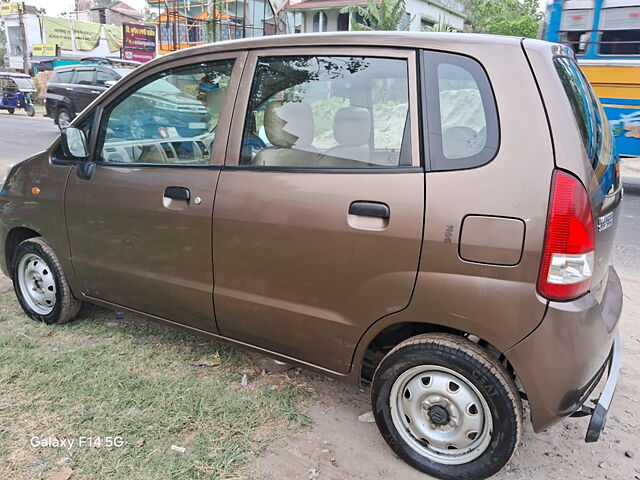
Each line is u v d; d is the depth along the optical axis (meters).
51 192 3.43
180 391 2.96
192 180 2.82
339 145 2.47
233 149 2.73
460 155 2.20
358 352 2.51
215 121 2.84
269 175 2.60
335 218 2.40
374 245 2.32
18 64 40.19
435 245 2.19
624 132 8.59
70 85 14.89
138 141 3.13
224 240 2.73
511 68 2.17
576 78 2.43
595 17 8.49
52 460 2.42
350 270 2.40
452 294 2.19
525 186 2.06
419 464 2.43
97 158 3.28
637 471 2.50
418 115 2.29
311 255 2.48
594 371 2.20
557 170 2.04
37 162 3.59
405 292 2.29
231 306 2.80
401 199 2.26
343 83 2.49
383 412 2.50
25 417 2.70
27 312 3.80
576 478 2.45
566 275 2.05
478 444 2.33
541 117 2.09
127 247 3.13
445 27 20.70
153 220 2.96
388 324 2.38
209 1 21.59
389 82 2.38
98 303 3.47
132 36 29.98
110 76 15.02
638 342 3.71
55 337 3.55
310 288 2.54
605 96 8.62
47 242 3.57
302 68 2.60
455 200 2.16
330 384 3.12
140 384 3.00
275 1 22.89
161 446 2.54
